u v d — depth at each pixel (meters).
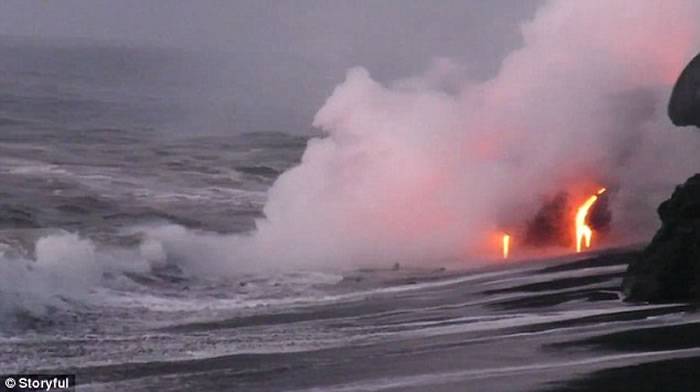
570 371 27.97
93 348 31.73
